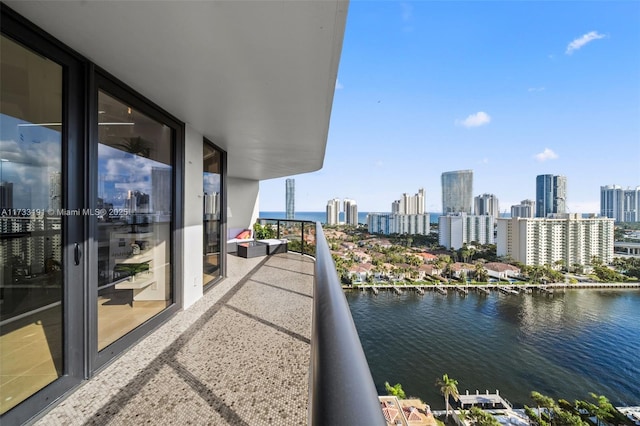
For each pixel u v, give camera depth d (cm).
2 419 136
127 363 196
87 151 180
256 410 151
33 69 154
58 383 158
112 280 209
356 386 25
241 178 801
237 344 224
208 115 288
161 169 276
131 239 233
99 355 186
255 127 330
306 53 178
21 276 148
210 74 205
